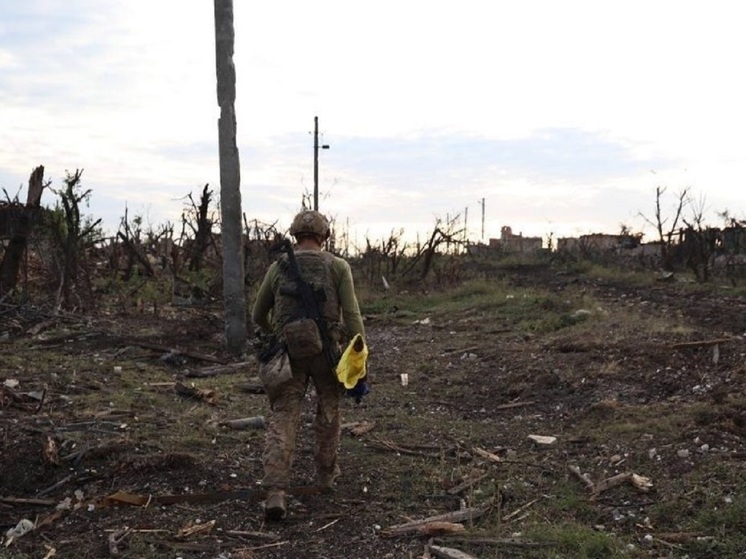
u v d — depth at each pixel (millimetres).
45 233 13422
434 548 3973
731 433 5578
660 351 8211
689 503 4406
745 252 20359
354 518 4453
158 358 9297
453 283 19203
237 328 9938
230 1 9891
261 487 4801
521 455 5629
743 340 8242
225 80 9984
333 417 4695
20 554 3920
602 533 4055
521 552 3934
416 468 5301
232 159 9867
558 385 7711
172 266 16609
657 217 21578
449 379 8508
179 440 5590
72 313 11641
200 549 4012
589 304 13133
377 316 14344
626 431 5895
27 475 4910
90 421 5891
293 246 4809
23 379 7242
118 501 4543
